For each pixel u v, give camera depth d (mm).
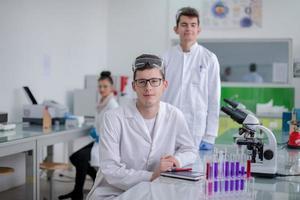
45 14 5320
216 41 6508
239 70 6543
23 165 4961
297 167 2146
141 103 2094
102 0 6789
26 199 3709
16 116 4797
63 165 4086
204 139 3035
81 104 5902
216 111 3037
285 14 6176
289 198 1603
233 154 1934
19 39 4820
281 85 6273
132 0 6797
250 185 1788
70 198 4309
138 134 2115
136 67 2062
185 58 3111
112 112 2131
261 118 6109
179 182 1817
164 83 2127
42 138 3768
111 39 6953
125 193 1627
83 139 5988
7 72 4633
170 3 6594
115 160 2061
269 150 1976
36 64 5168
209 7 6453
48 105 4574
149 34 6738
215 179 1702
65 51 5824
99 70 6797
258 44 6418
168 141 2180
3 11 4523
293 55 6180
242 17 6340
